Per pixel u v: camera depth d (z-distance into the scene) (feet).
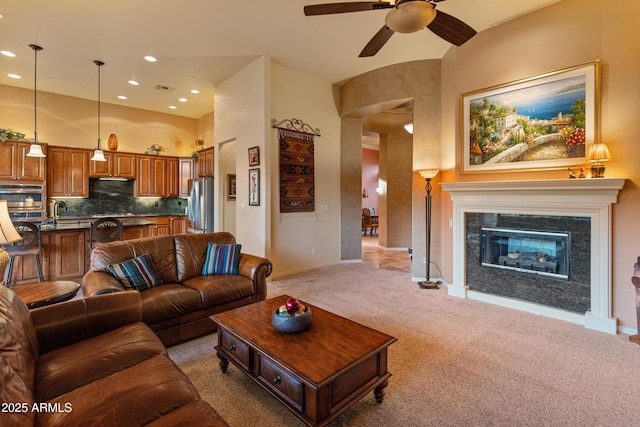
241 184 16.98
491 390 6.69
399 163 25.79
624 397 6.44
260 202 15.65
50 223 17.21
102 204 22.86
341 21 12.10
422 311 11.36
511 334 9.40
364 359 5.51
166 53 14.78
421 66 15.56
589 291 10.03
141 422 3.78
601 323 9.64
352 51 14.71
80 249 15.07
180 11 11.32
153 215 23.82
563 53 10.62
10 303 5.16
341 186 19.85
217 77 17.75
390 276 16.52
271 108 15.83
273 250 16.22
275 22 12.16
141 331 6.32
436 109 15.31
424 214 15.58
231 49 14.47
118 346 5.64
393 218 25.94
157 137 25.11
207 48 14.35
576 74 10.30
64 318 5.99
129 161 22.89
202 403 4.28
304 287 14.42
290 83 16.78
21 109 19.42
